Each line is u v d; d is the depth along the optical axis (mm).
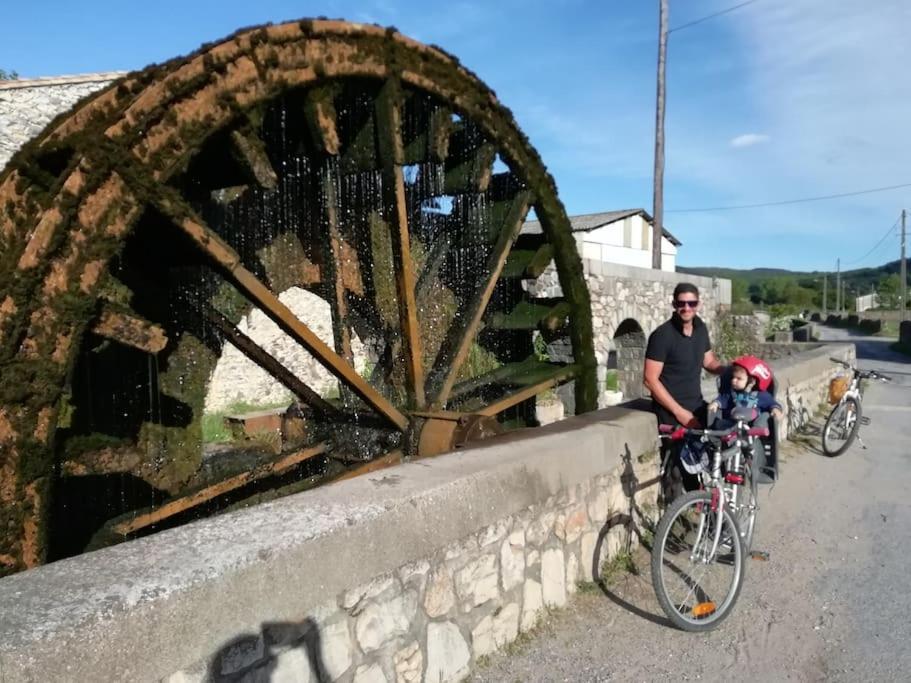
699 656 3100
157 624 1745
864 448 7363
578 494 3648
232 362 12812
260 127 4117
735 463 3848
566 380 6410
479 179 5609
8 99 9016
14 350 3174
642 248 27797
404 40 4727
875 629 3379
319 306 14078
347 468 4750
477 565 2891
